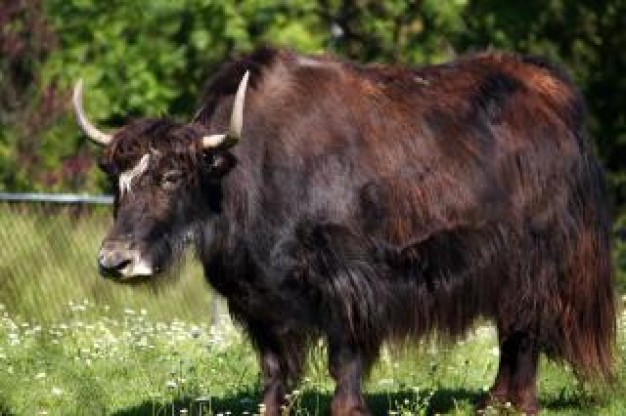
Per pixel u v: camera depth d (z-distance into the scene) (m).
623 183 50.56
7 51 43.31
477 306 20.98
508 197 20.97
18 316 30.52
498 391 21.42
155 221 19.09
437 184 20.47
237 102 19.23
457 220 20.58
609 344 21.91
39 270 31.75
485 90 21.36
